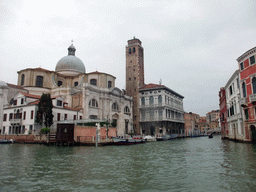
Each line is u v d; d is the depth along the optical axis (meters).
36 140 41.62
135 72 86.50
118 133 69.44
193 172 14.49
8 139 47.25
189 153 26.12
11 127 49.75
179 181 12.29
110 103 68.62
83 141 39.78
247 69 34.19
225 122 56.56
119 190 10.83
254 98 31.52
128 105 79.31
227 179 12.27
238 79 38.91
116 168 16.41
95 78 70.06
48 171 15.37
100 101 65.06
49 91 62.81
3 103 53.44
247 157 19.80
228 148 29.20
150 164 18.16
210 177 12.91
